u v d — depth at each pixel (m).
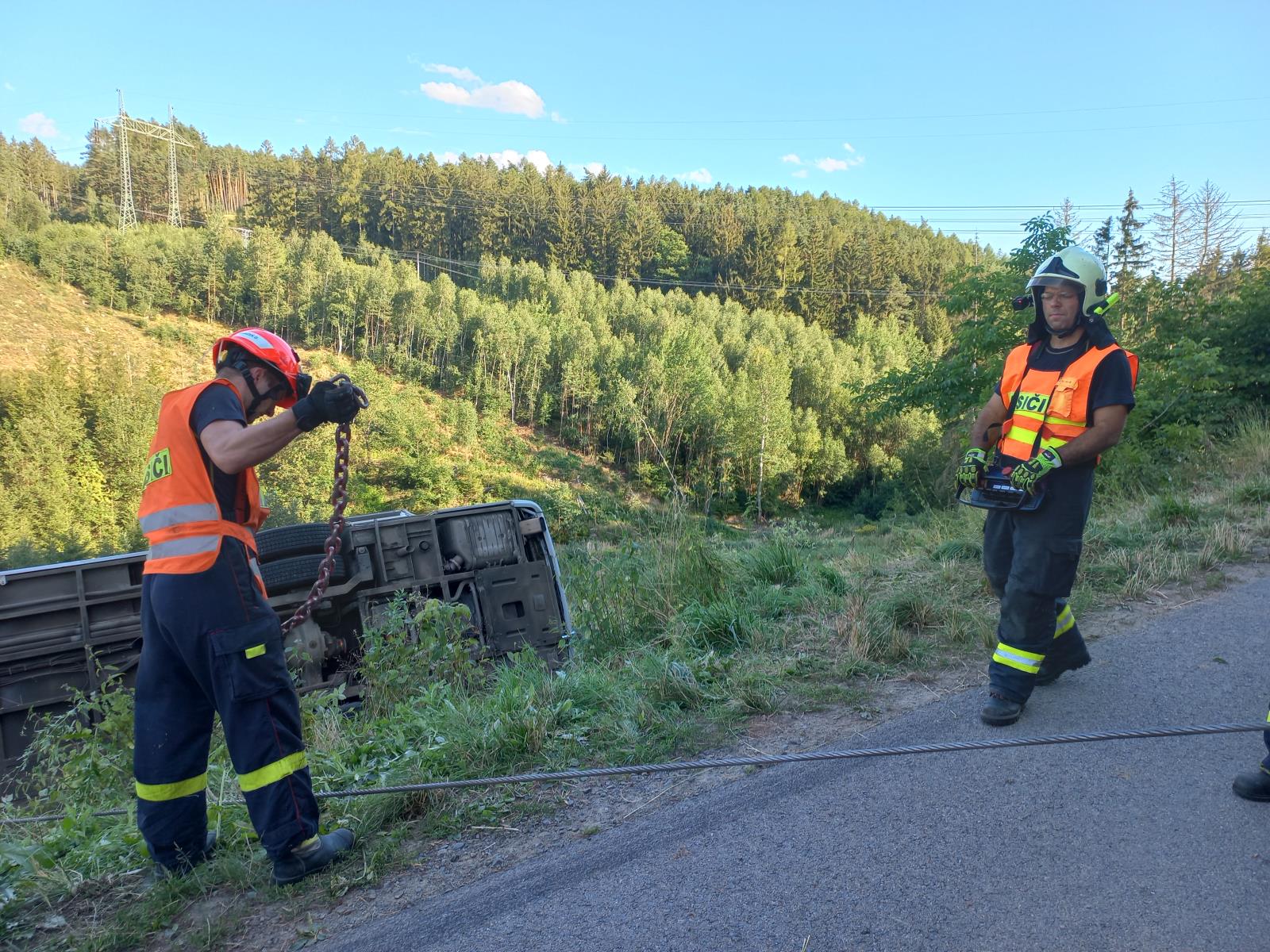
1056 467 3.25
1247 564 5.52
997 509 3.35
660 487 7.90
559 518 7.68
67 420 68.62
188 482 2.65
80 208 171.12
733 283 174.38
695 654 4.61
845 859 2.48
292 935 2.42
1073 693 3.63
